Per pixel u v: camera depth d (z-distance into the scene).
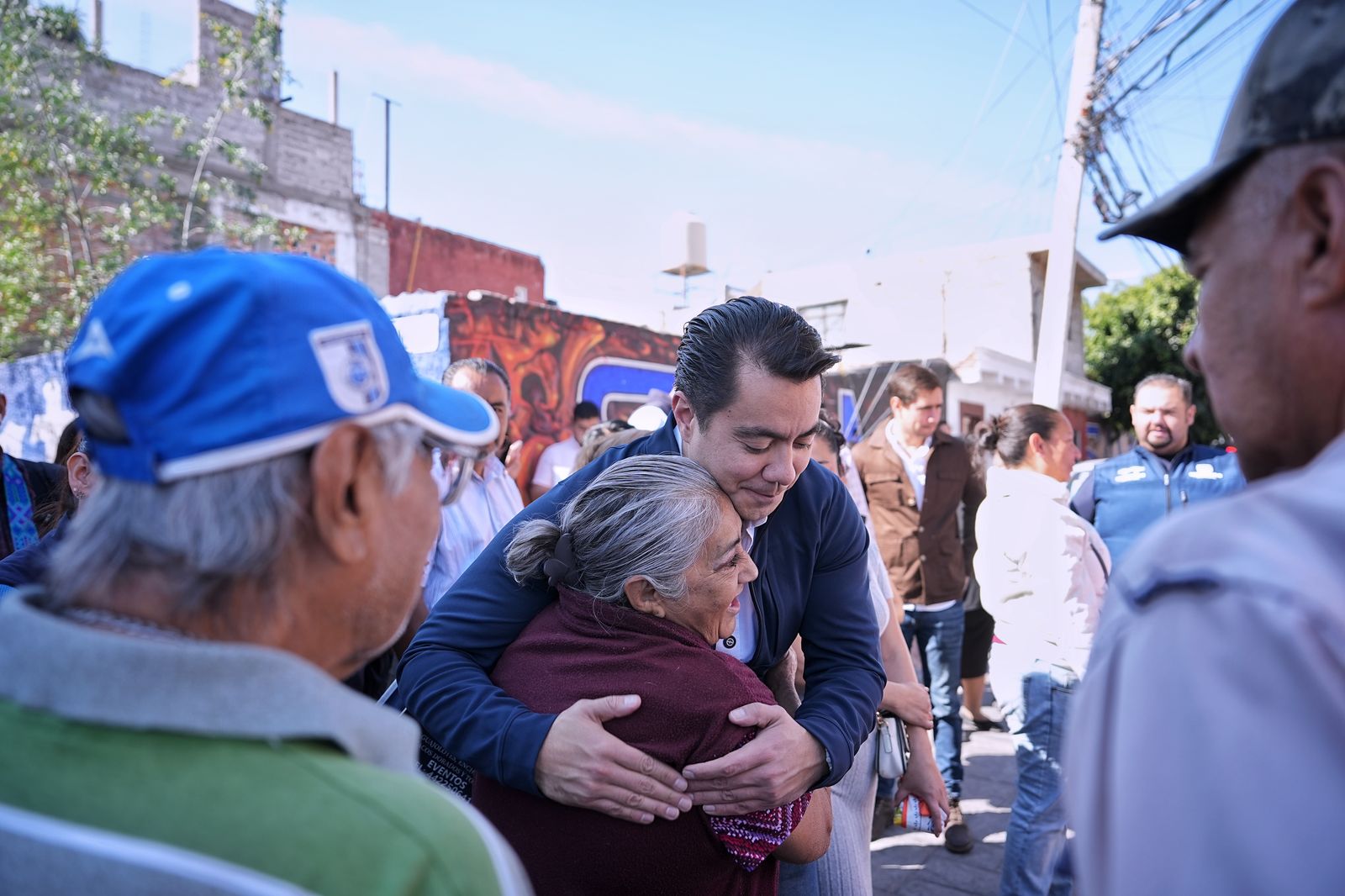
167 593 0.62
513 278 16.42
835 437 3.27
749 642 1.64
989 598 2.84
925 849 3.54
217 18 11.74
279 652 0.60
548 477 6.36
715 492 1.38
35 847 0.53
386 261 13.98
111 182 9.04
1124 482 3.88
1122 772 0.50
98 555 0.62
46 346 9.18
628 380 7.44
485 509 3.12
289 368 0.62
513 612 1.52
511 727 1.27
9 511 2.43
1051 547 2.65
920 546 4.13
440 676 1.42
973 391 13.71
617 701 1.25
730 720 1.26
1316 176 0.56
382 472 0.70
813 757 1.34
